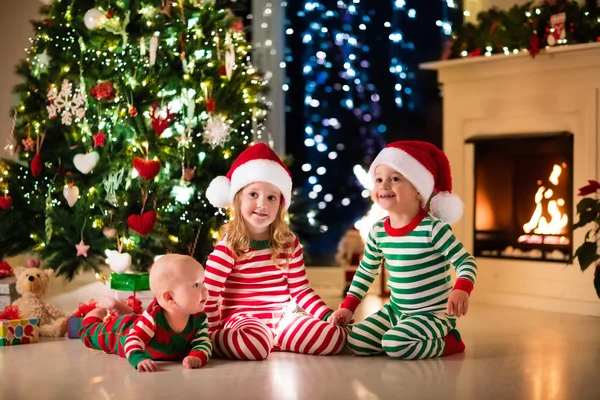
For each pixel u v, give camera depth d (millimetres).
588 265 4004
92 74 4176
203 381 2760
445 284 3258
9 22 5484
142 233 4031
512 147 4770
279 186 3334
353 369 2965
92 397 2537
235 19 4547
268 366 3023
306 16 6031
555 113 4578
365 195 5922
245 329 3146
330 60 6094
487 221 4930
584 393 2572
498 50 4891
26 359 3191
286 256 3406
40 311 3818
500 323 4082
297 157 6102
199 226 4207
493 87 4871
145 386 2688
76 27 4184
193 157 4223
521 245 4754
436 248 3211
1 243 4266
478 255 4973
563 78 4535
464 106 5031
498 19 4906
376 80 6125
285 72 6039
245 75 4445
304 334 3242
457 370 2941
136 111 4098
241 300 3361
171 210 4215
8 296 3910
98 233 4250
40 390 2641
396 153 3244
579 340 3590
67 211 4266
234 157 4324
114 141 4246
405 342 3111
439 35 6066
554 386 2674
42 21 4375
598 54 4348
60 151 4258
